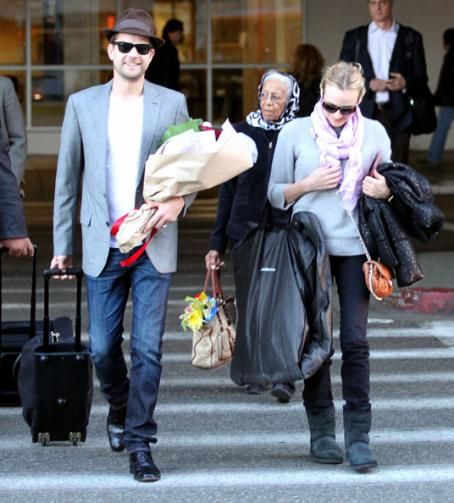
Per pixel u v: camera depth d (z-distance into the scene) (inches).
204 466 267.1
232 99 957.2
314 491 250.8
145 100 256.8
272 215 266.5
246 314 256.4
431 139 923.4
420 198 254.5
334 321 411.2
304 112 476.4
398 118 506.3
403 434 290.0
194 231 637.9
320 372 266.1
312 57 491.5
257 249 258.4
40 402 265.7
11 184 262.4
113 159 255.6
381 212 255.1
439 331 400.2
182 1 950.4
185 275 507.2
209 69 954.1
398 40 506.9
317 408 267.9
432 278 473.1
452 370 349.4
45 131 953.5
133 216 248.4
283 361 250.4
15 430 291.6
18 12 950.4
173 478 259.0
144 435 257.8
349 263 260.2
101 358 261.7
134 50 253.1
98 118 255.6
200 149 246.1
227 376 342.3
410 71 507.5
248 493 249.8
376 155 259.8
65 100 957.2
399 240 255.4
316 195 259.1
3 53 952.9
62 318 299.6
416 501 245.6
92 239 257.3
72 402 266.4
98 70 958.4
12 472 263.6
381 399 319.3
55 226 263.4
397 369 350.0
